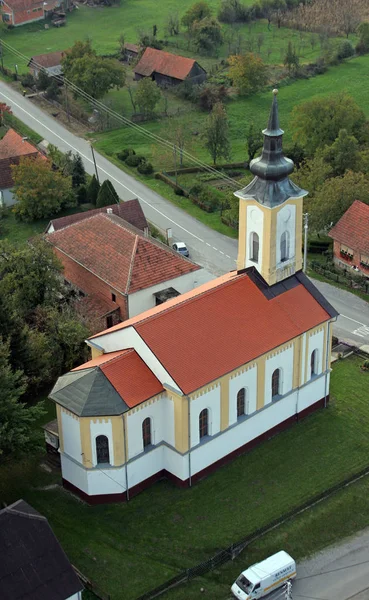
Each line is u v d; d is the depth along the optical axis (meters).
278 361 75.25
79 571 64.44
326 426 80.06
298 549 67.81
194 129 159.88
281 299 76.50
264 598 63.28
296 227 75.44
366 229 107.62
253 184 72.94
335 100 140.88
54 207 127.56
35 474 73.94
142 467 70.69
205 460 72.56
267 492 71.94
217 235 122.12
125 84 176.12
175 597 62.97
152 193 135.62
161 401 69.62
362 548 68.44
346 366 89.94
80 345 85.56
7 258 90.81
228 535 67.62
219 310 73.00
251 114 166.75
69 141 154.62
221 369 69.88
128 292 91.56
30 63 180.25
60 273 95.88
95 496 70.00
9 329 78.25
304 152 140.12
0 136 155.25
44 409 82.44
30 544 58.28
